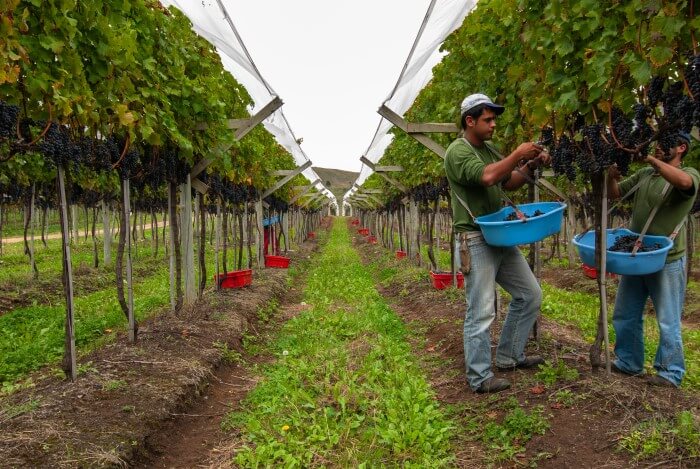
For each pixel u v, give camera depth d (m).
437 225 10.74
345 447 3.58
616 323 4.26
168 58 5.59
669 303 3.88
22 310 7.93
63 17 3.52
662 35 2.84
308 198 27.00
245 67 5.67
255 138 9.89
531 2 4.03
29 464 3.06
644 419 3.31
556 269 13.96
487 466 3.21
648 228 4.04
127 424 3.70
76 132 4.67
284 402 4.39
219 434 4.09
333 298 9.87
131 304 5.62
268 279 11.33
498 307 6.28
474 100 4.04
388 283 12.10
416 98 8.39
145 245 21.88
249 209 13.62
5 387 4.69
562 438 3.30
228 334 6.42
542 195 13.19
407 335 6.91
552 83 3.96
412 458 3.35
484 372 4.20
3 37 3.07
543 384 4.04
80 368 4.72
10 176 9.68
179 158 6.74
